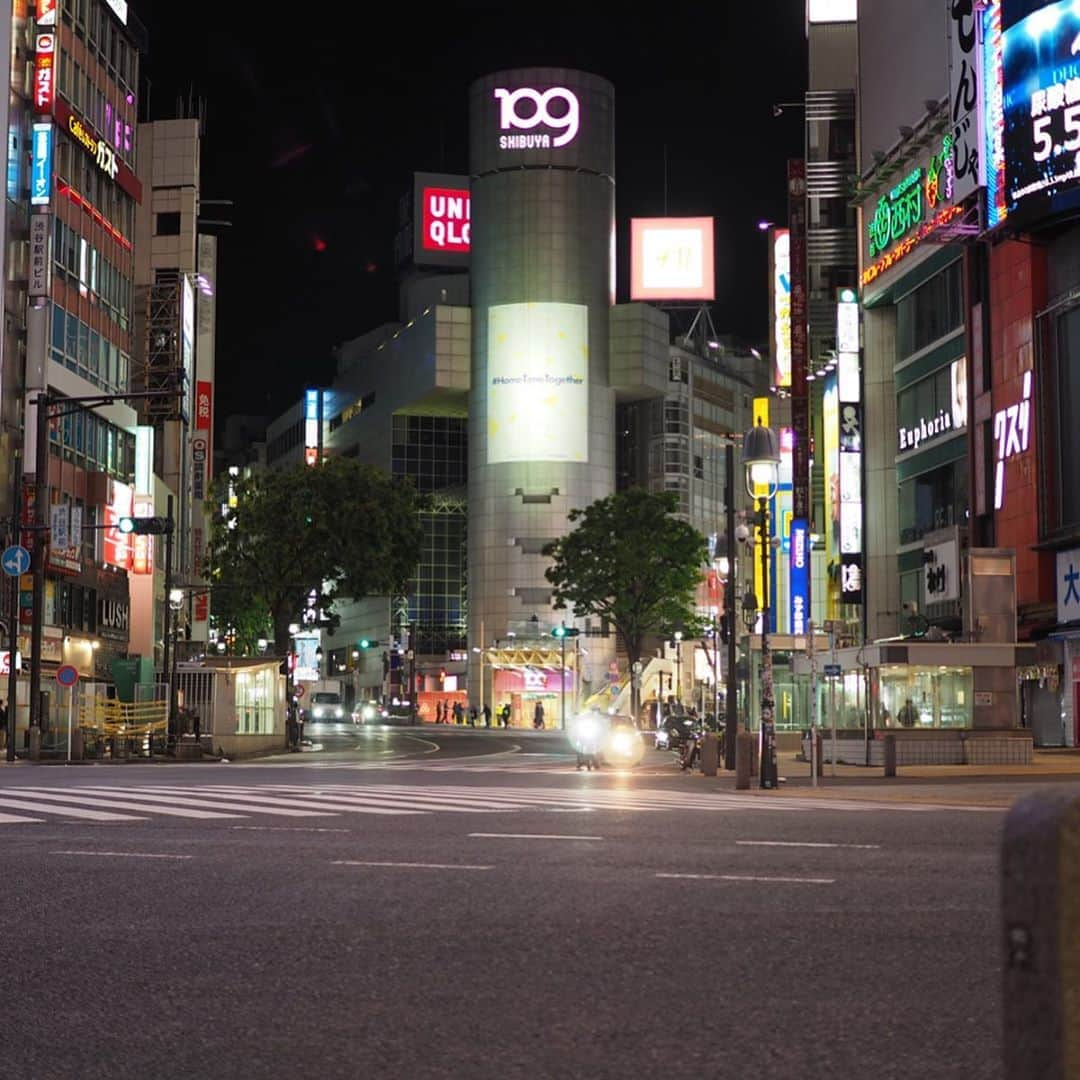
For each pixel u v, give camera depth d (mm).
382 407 141625
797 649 47000
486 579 126312
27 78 55219
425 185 143250
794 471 71062
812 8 85250
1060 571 46750
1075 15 45281
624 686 88500
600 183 128875
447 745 60000
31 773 29719
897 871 10992
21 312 54344
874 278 64812
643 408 133750
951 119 52688
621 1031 5555
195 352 86625
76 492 59125
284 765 38000
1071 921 1951
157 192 82875
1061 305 46750
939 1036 5426
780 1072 4867
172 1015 5934
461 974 6801
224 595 71938
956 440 57219
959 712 37188
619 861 11734
